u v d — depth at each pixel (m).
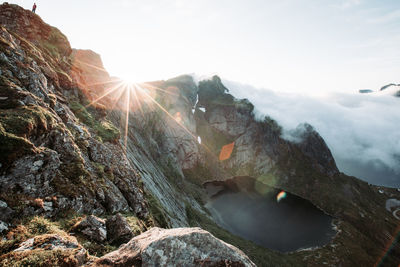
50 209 14.55
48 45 55.50
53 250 8.04
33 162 15.61
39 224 12.33
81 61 104.56
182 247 6.33
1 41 26.48
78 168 19.95
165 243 6.50
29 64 28.28
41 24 56.00
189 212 101.50
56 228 12.77
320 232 189.38
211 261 6.06
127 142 80.38
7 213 11.93
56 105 27.39
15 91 20.64
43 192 15.35
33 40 49.78
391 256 176.38
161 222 35.69
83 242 12.44
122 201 23.58
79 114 40.19
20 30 47.62
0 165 13.69
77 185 18.38
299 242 166.88
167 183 110.06
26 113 18.20
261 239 159.62
